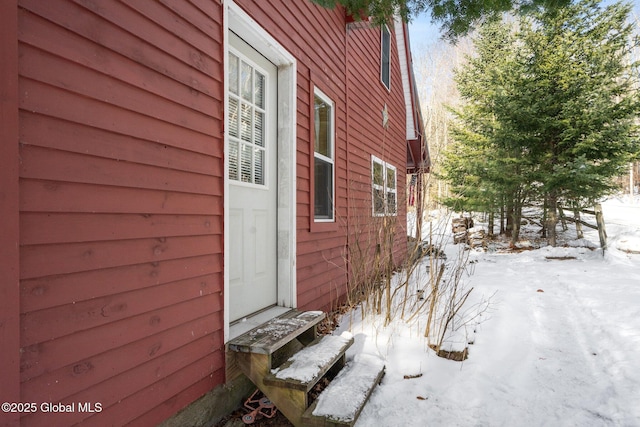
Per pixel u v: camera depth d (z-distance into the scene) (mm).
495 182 10102
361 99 5734
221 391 2275
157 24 1836
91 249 1495
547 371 2764
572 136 8820
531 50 9547
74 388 1416
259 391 2637
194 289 2062
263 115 3182
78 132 1447
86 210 1472
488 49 12453
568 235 11820
